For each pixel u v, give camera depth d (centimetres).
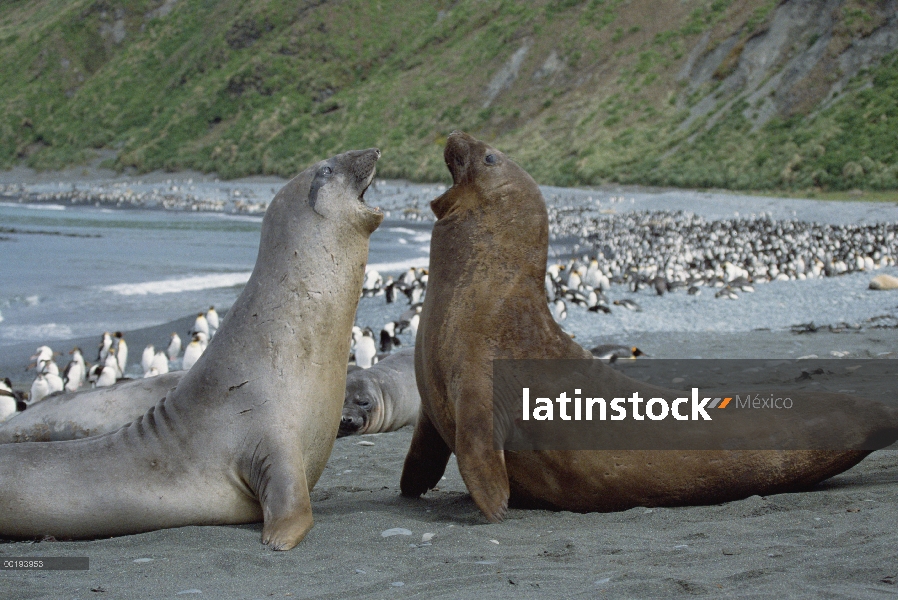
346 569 402
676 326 1792
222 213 7294
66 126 12938
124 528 503
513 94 9656
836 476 578
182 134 11869
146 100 13175
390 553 430
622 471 510
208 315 1908
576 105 8769
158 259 3559
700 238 4216
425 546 439
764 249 3722
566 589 350
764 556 384
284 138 10888
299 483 480
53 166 12094
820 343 1426
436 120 9894
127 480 499
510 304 533
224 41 13150
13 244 4166
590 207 6072
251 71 12025
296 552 438
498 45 10419
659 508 508
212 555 429
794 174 6191
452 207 569
